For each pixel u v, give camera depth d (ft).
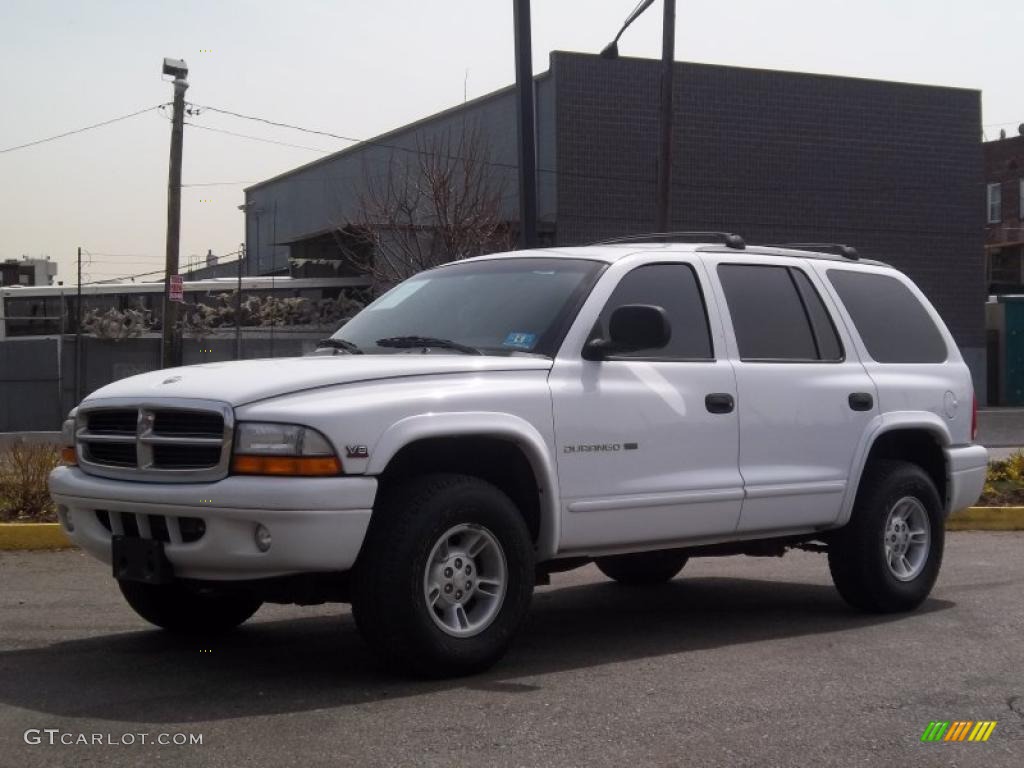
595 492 20.56
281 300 106.42
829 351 24.80
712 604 26.81
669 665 20.66
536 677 19.65
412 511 18.44
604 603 26.96
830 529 24.66
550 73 110.11
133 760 15.21
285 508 17.44
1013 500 41.70
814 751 16.03
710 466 22.16
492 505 19.24
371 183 107.96
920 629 23.88
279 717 17.08
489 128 112.68
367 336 22.59
